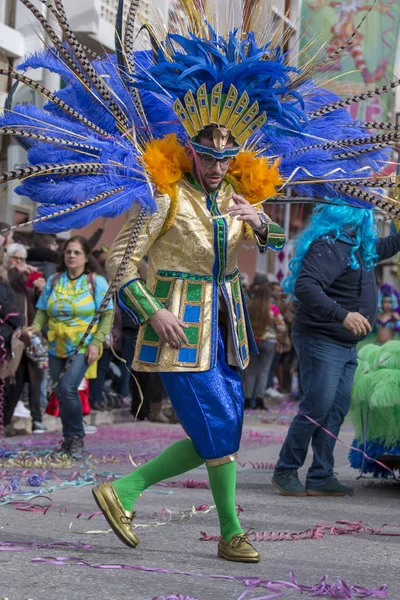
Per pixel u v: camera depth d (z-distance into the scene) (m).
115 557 4.66
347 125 5.14
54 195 4.29
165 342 4.60
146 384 13.15
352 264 7.14
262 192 4.72
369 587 4.30
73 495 6.73
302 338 7.23
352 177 5.02
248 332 4.88
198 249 4.59
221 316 4.76
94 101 4.72
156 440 10.98
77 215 4.29
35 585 4.01
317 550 5.12
